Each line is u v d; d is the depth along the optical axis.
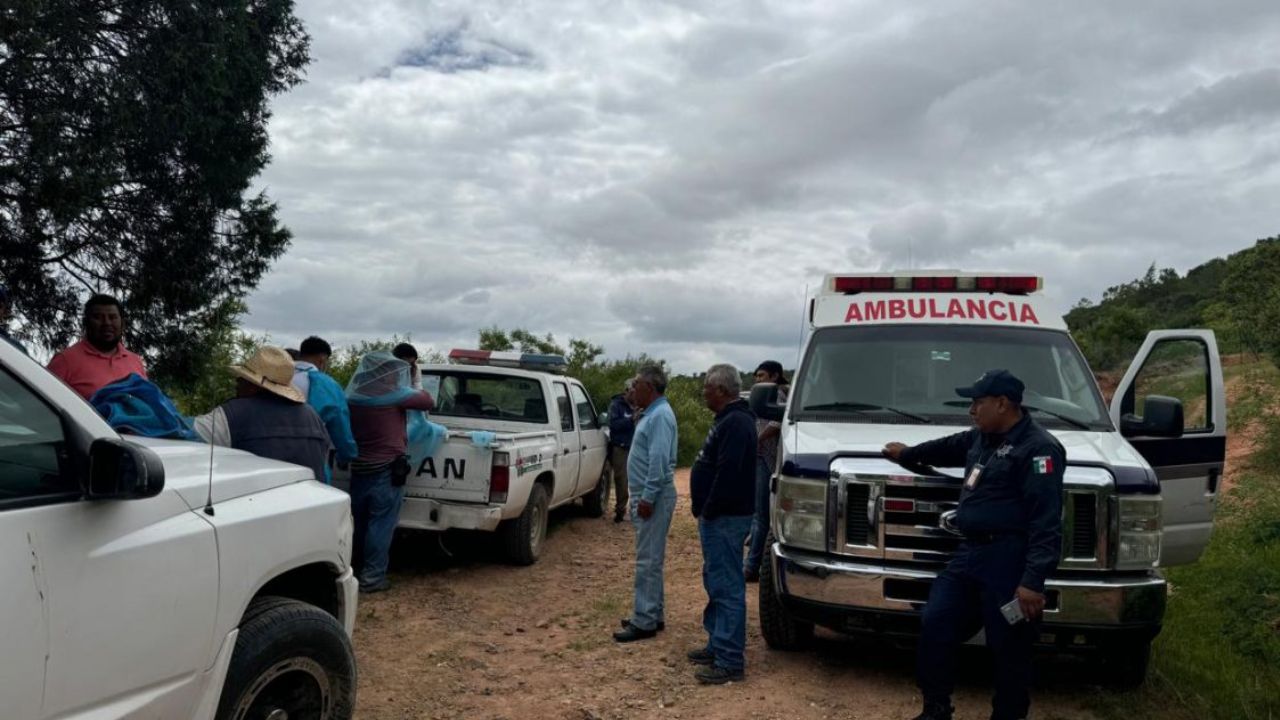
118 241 11.48
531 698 5.33
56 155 9.38
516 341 22.22
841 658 6.09
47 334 11.30
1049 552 4.28
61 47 9.65
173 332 12.16
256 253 12.23
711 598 5.84
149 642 2.93
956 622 4.57
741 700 5.30
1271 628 6.45
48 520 2.65
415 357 8.57
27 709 2.54
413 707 5.14
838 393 6.32
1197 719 5.13
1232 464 15.61
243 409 5.69
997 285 6.86
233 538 3.34
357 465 7.50
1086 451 5.29
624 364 23.30
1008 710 4.46
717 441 5.68
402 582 8.11
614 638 6.50
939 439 5.05
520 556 8.80
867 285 7.00
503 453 8.09
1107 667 5.47
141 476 2.70
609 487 12.41
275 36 11.92
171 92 10.66
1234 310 23.23
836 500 5.29
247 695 3.43
